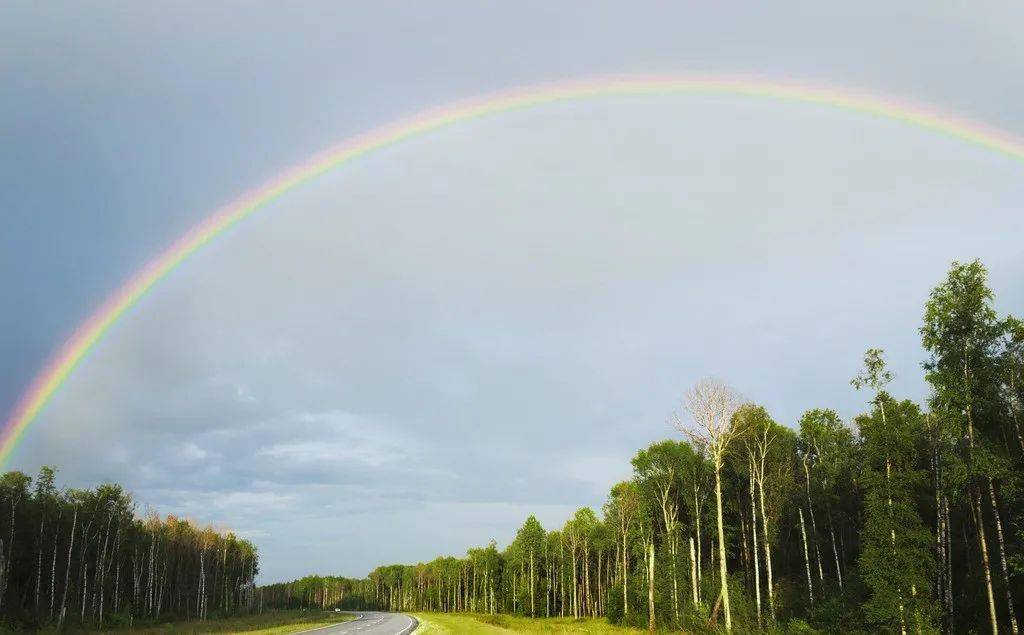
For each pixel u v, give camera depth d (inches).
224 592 5718.5
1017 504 1754.4
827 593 2252.7
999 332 1549.0
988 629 1676.9
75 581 3531.0
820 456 2615.7
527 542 4776.1
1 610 2785.4
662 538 2876.5
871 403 1747.0
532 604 4574.3
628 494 3083.2
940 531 1678.2
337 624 2581.2
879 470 1863.9
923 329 1631.4
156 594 4522.6
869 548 1657.2
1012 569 1596.9
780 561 3065.9
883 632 1638.8
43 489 3321.9
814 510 2785.4
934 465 1788.9
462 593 7258.9
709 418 2048.5
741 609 2367.1
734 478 2992.1
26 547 3228.3
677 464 2817.4
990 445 1560.0
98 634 2642.7
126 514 3828.7
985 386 1574.8
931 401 1745.8
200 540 5270.7
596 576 4886.8
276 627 2416.3
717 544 3090.6
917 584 1574.8
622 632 2384.4
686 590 2748.5
